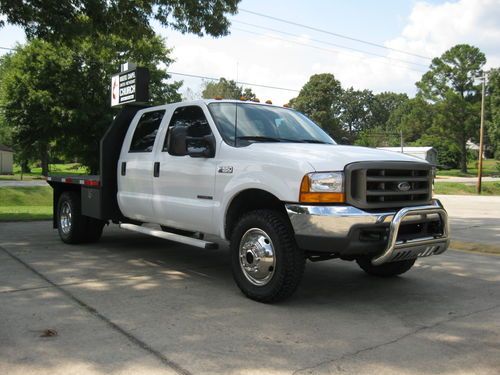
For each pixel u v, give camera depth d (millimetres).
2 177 60625
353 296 5340
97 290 5406
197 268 6652
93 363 3461
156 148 6543
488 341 4000
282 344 3863
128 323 4297
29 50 26359
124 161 7180
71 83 26453
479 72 68750
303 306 4914
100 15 13078
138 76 10914
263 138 5664
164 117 6590
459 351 3779
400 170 4844
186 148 5531
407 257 4836
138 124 7148
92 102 27156
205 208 5609
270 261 4840
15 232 10109
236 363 3492
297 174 4637
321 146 5270
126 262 6992
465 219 14781
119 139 7535
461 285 5906
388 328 4289
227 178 5324
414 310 4844
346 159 4648
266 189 4859
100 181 7363
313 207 4531
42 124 26609
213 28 14852
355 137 106562
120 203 7281
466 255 8031
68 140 28891
